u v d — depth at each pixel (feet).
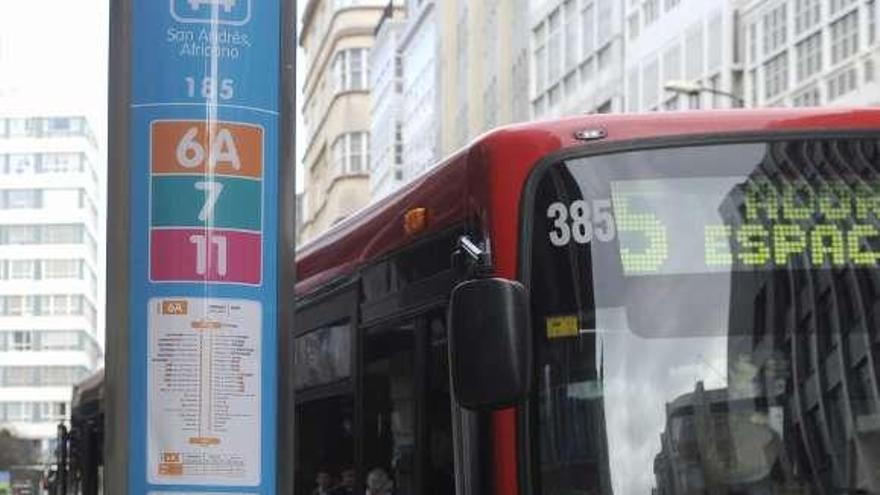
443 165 17.60
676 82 104.53
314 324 23.62
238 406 15.08
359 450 20.52
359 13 264.93
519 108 154.81
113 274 15.20
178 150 15.26
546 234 15.19
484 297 13.57
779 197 15.34
